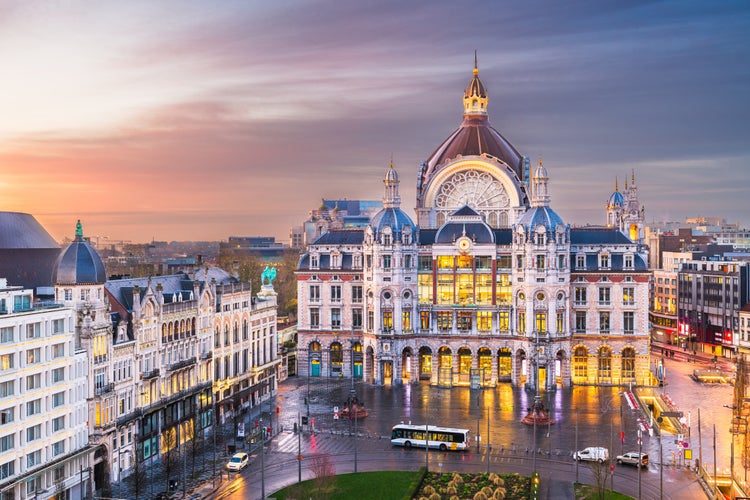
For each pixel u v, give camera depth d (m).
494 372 193.62
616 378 194.75
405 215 199.88
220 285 160.62
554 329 188.25
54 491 106.81
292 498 109.50
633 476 123.25
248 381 171.12
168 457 120.44
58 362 109.62
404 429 139.38
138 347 128.50
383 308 195.12
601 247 195.50
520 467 127.00
